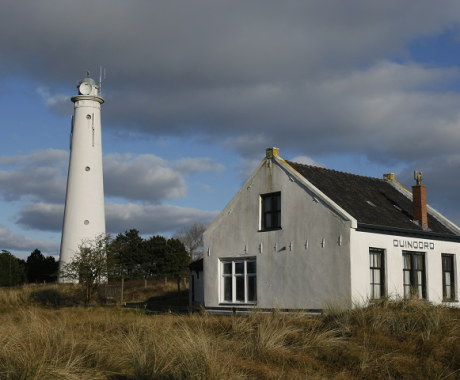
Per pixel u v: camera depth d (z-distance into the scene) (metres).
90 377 10.16
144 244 74.94
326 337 13.00
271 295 21.16
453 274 23.75
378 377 10.64
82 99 55.41
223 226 23.45
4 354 10.41
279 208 21.69
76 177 54.00
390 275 20.27
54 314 21.08
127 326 15.62
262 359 11.86
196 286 31.88
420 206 22.78
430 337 12.45
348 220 18.98
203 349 10.45
